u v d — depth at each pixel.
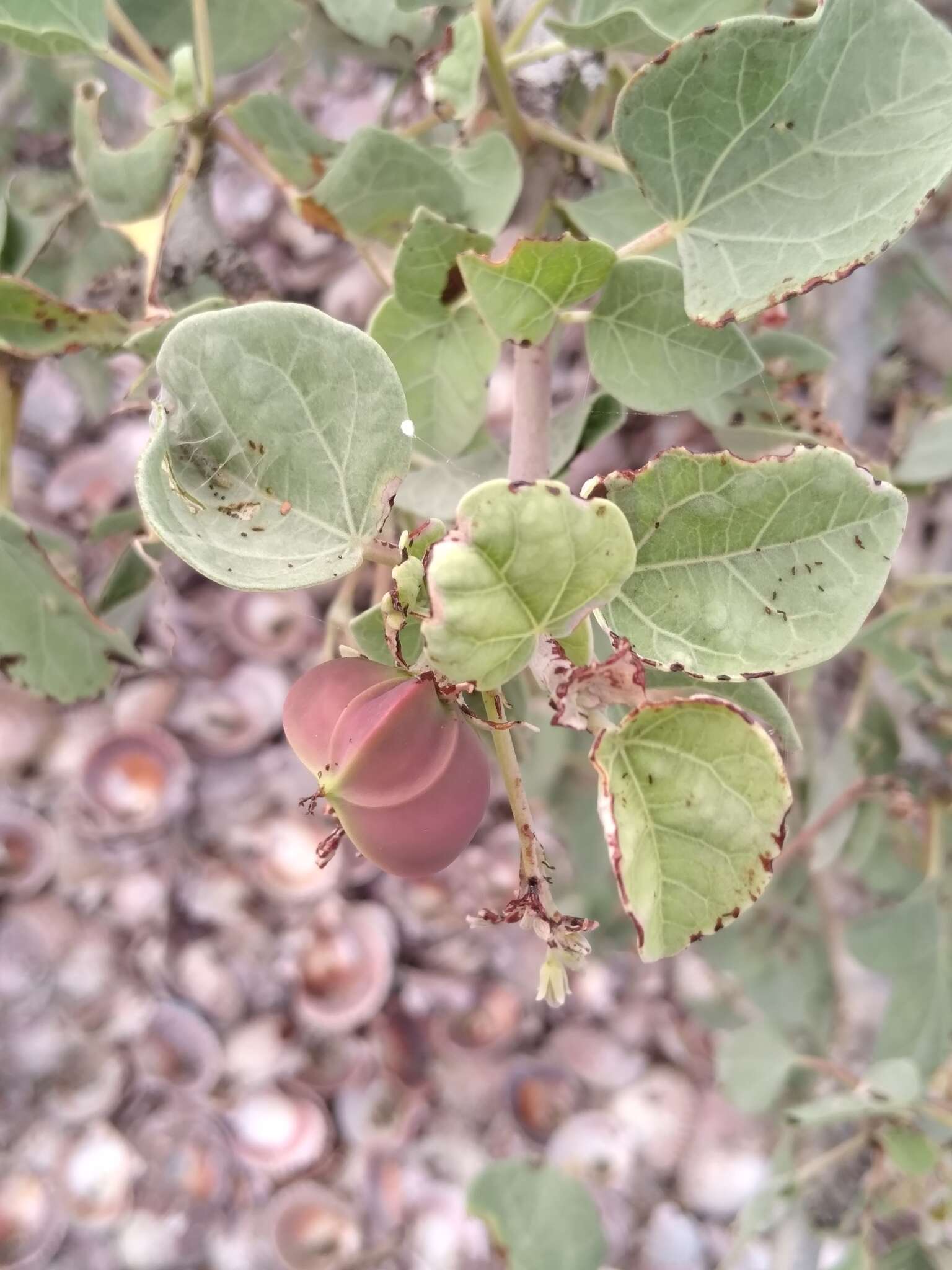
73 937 0.43
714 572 0.14
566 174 0.26
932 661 0.36
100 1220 0.42
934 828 0.34
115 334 0.21
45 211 0.27
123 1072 0.44
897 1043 0.33
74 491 0.44
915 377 0.42
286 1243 0.42
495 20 0.26
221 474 0.13
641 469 0.14
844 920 0.41
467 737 0.13
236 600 0.46
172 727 0.45
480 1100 0.44
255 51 0.25
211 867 0.44
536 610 0.12
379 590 0.28
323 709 0.13
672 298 0.17
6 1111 0.43
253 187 0.44
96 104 0.22
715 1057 0.44
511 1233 0.24
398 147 0.20
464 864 0.44
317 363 0.13
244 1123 0.43
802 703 0.34
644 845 0.12
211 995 0.43
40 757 0.44
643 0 0.19
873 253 0.14
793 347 0.26
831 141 0.15
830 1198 0.35
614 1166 0.43
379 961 0.44
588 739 0.32
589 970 0.45
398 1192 0.42
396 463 0.13
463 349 0.20
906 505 0.14
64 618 0.22
